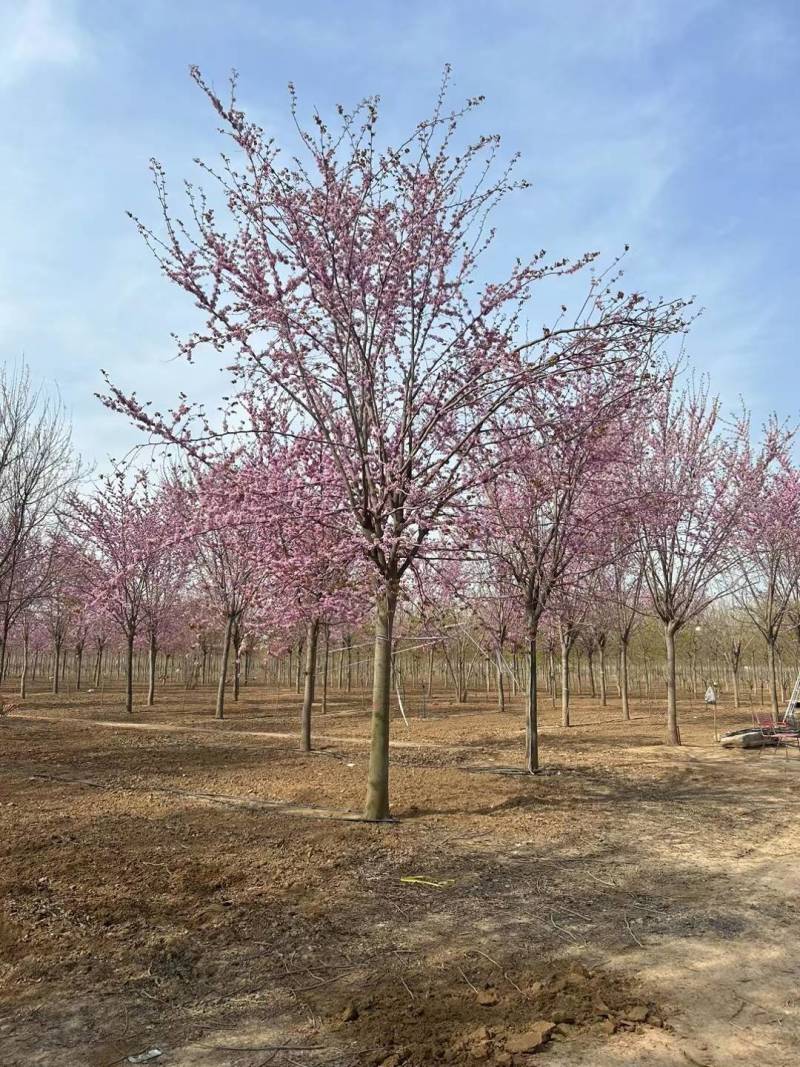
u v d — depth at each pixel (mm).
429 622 7297
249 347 6434
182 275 6121
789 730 12180
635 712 18953
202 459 6367
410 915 4418
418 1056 2871
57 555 17516
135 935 4066
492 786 8312
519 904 4617
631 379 7453
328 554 6621
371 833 6160
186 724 14898
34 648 29641
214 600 17281
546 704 21734
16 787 7949
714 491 12461
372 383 6852
